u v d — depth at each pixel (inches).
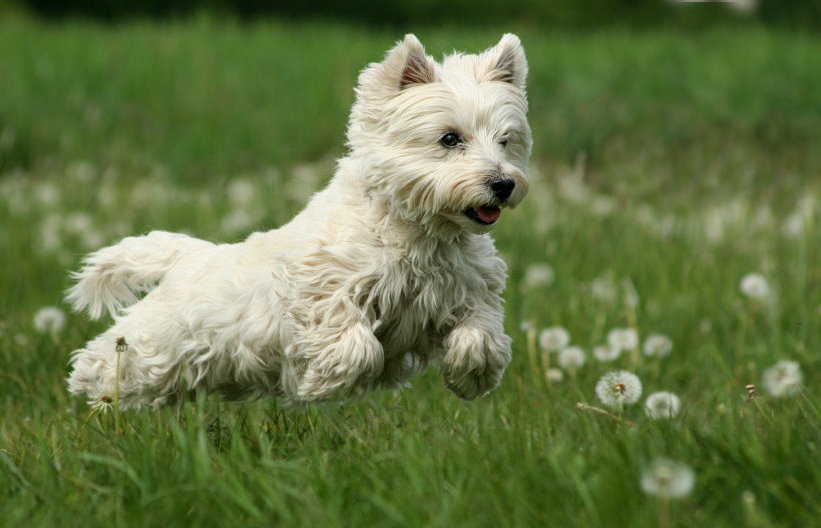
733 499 245.3
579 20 2159.2
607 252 611.8
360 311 302.4
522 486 248.5
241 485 257.6
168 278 347.6
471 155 297.0
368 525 244.1
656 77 1137.4
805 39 1300.4
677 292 538.0
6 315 485.4
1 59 1201.4
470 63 320.5
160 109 1108.5
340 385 301.3
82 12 2226.9
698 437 270.5
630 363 431.8
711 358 438.3
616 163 943.7
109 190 835.4
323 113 1103.0
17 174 904.3
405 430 306.3
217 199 780.6
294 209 666.2
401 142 302.4
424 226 303.9
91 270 370.6
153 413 345.4
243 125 1061.8
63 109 1079.6
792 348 438.3
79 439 313.0
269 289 313.4
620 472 247.1
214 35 1392.7
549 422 317.4
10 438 332.5
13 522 254.1
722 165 874.8
